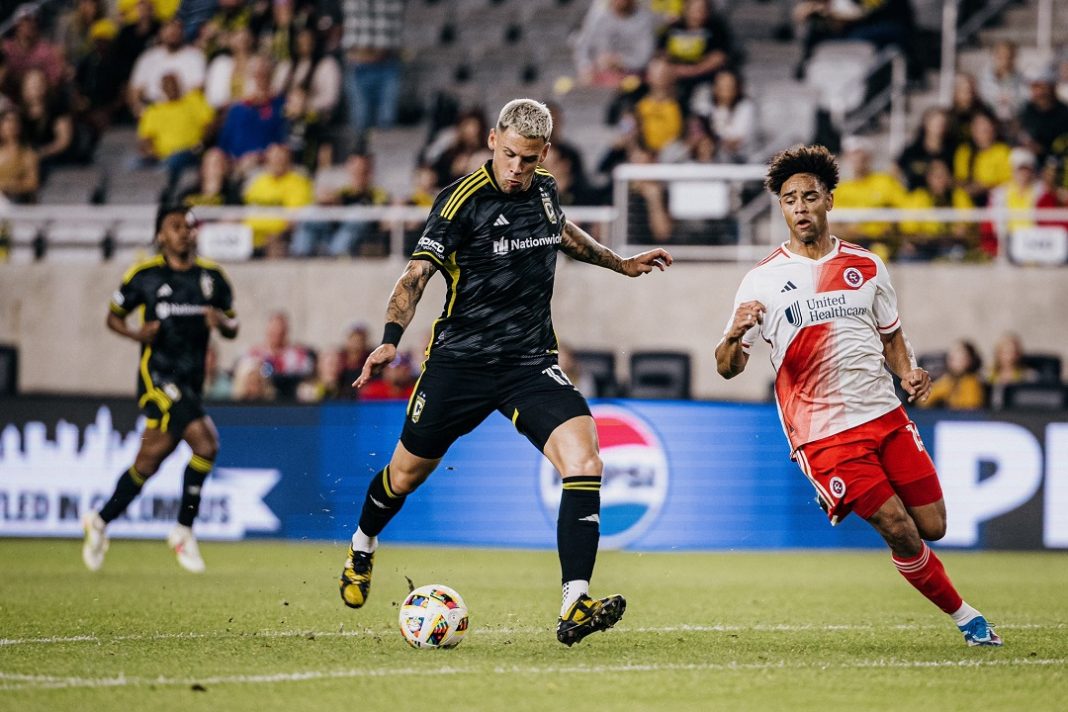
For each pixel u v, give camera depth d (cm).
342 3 7019
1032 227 5622
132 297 3559
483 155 6059
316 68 6688
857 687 1862
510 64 7238
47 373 6128
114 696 1775
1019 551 4678
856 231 5706
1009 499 4684
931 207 5722
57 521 4784
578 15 7525
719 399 5138
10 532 4806
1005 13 6994
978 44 6912
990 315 5631
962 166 5812
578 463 2158
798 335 2203
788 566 4150
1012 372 5253
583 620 2048
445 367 2242
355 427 4741
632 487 4697
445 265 2217
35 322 6125
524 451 4712
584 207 6003
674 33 6500
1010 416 4691
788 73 6569
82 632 2458
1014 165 5791
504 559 4294
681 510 4700
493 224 2191
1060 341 5609
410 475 2300
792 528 4712
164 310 3553
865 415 2192
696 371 5728
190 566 3659
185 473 3628
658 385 5381
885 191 5747
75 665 2038
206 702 1733
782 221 5772
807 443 2212
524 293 2225
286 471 4759
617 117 6569
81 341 6109
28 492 4797
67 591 3241
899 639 2405
